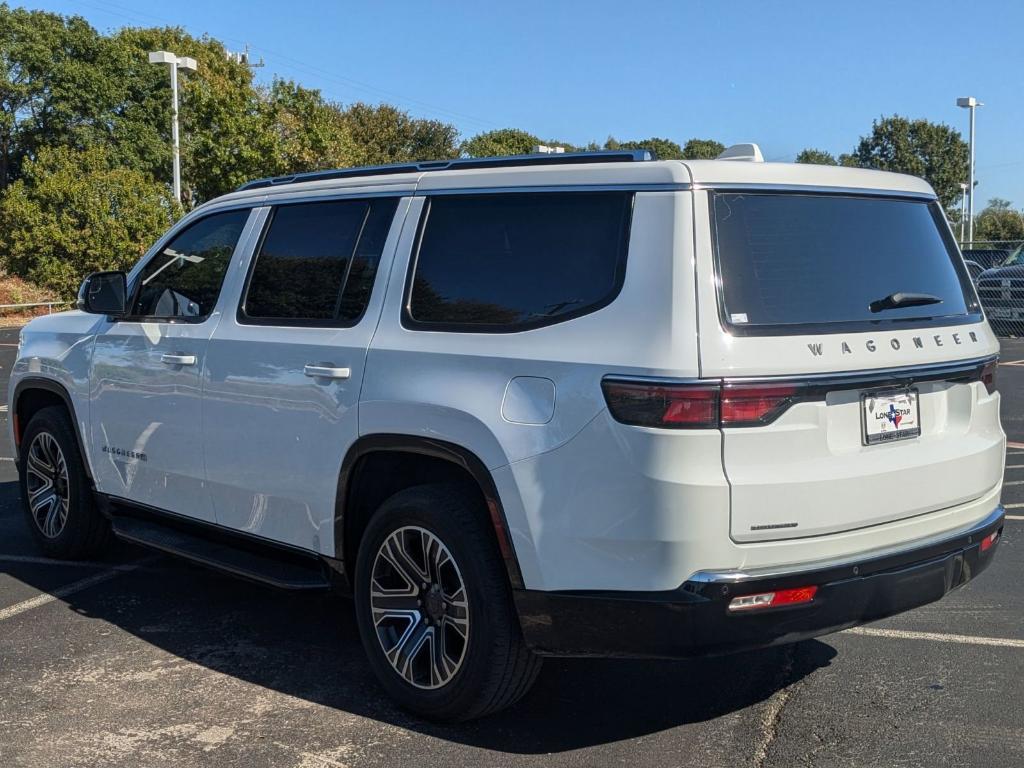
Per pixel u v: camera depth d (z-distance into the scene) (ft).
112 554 20.27
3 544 20.88
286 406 13.84
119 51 162.30
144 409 16.44
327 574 13.75
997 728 12.28
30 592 17.78
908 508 11.46
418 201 13.21
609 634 10.68
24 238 109.81
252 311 14.89
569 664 14.57
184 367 15.55
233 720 12.62
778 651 14.97
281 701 13.21
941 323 12.32
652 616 10.36
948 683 13.67
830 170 12.08
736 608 10.31
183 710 12.91
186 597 17.60
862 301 11.62
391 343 12.66
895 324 11.75
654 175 11.09
